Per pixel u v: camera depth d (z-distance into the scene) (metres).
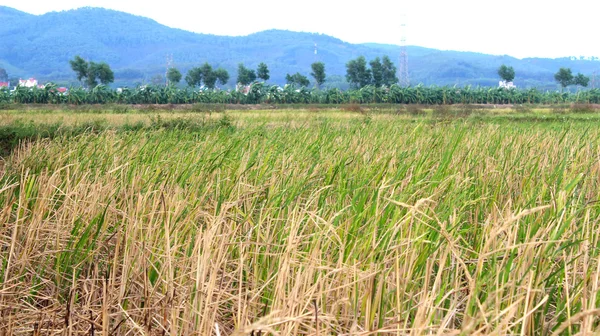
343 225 4.61
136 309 4.02
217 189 5.82
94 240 4.77
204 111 33.62
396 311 3.64
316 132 11.22
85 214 5.28
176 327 3.72
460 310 4.01
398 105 48.50
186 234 4.99
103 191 5.74
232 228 4.87
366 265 3.98
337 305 3.79
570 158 7.71
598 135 11.23
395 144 8.54
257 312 4.05
